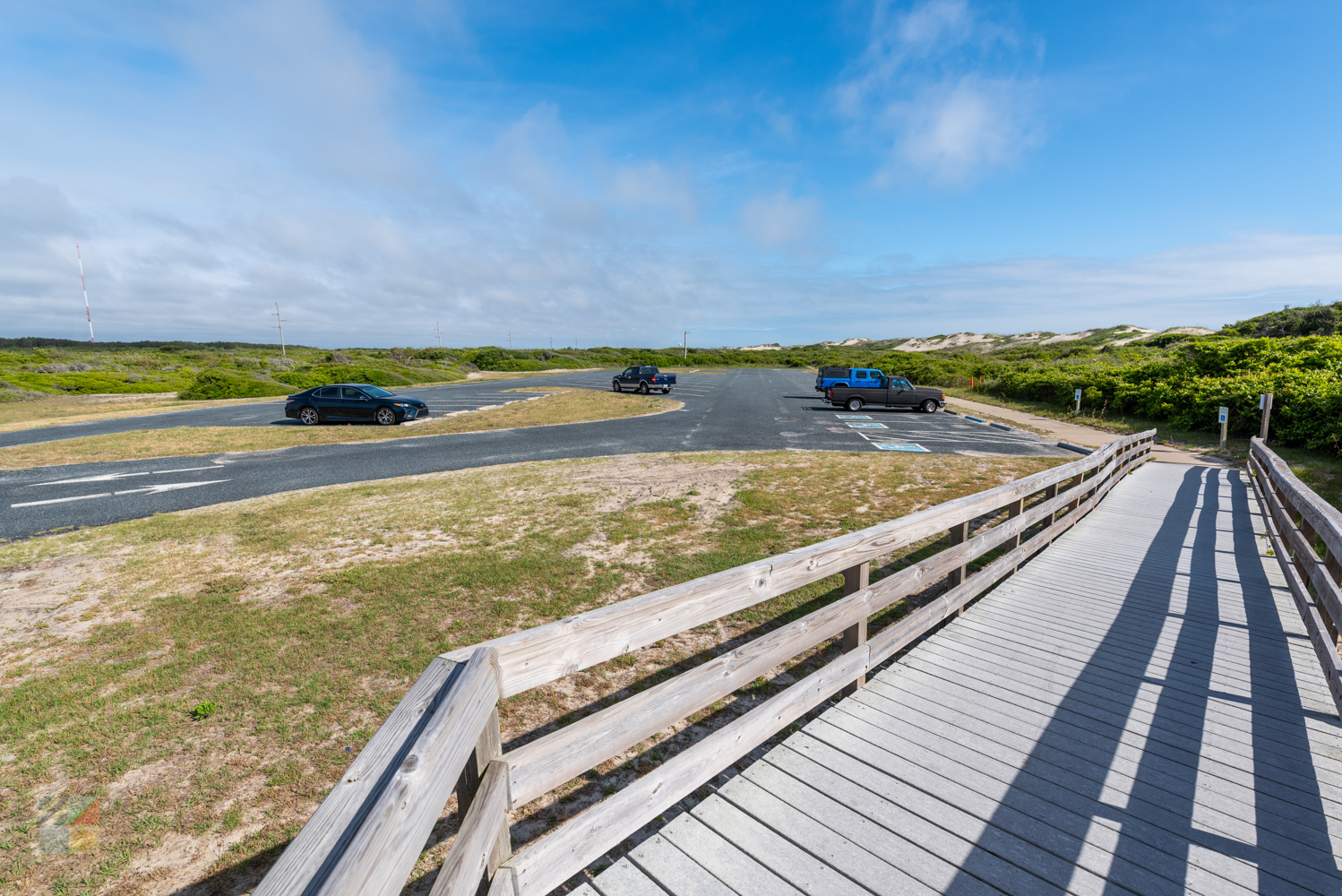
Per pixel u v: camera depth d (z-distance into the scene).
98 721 3.86
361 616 5.32
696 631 4.96
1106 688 3.56
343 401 20.53
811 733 3.12
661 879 2.22
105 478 12.01
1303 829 2.42
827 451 14.45
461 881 1.33
